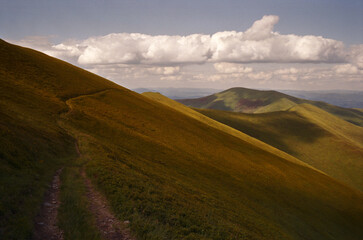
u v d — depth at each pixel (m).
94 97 61.72
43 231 10.87
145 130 52.38
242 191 38.94
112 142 38.34
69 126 37.31
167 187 24.92
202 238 15.30
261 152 72.06
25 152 18.77
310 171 74.00
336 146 167.62
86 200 15.12
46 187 15.43
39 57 75.81
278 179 52.62
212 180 38.53
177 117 74.56
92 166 21.86
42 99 45.53
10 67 56.62
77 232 11.42
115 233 12.45
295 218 37.41
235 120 197.00
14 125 23.42
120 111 58.72
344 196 60.47
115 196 16.56
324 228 38.84
